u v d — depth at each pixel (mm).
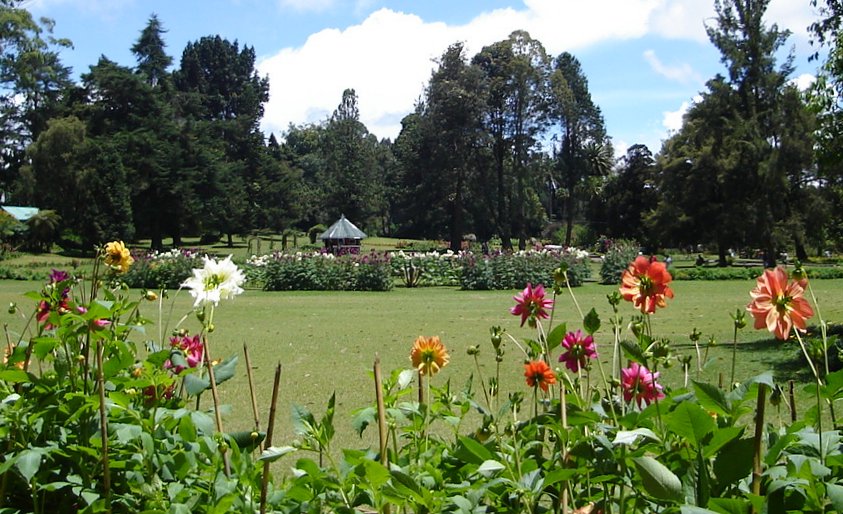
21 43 57250
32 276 29047
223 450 1946
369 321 14773
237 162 65875
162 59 67938
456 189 55188
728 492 1688
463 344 10961
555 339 2057
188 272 24828
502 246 55125
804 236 37562
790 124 37406
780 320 1622
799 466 1637
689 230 42938
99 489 1998
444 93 51469
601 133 60688
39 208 53281
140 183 54188
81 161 52188
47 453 1931
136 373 2279
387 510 1868
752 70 38500
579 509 1798
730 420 1722
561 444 1957
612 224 65250
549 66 53969
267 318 15375
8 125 60375
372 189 70375
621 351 2119
